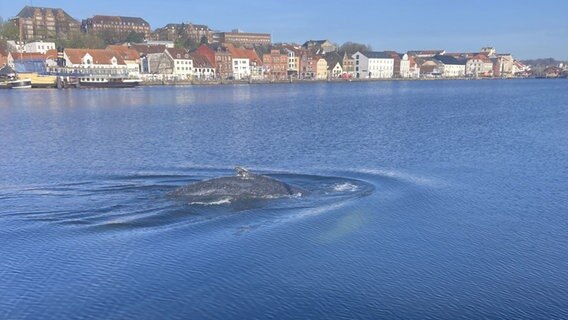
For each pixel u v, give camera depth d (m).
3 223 19.91
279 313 13.46
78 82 151.38
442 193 24.56
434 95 125.50
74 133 48.78
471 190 25.27
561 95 123.75
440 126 53.78
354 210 21.42
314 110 76.38
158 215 20.55
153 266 16.05
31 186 26.14
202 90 149.50
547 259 16.91
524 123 57.19
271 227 19.31
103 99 105.19
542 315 13.48
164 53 185.75
